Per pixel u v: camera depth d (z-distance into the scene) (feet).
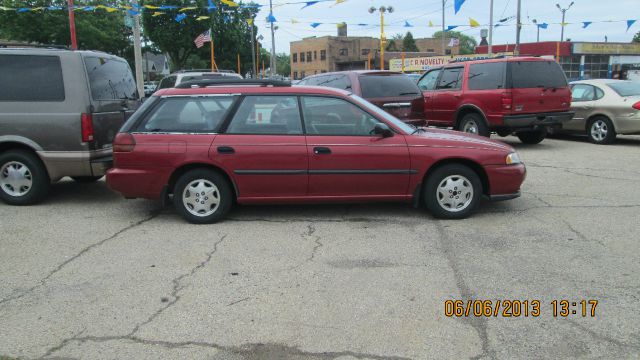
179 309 12.34
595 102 39.09
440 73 39.52
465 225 18.69
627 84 39.09
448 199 19.26
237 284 13.74
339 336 11.02
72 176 22.12
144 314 12.10
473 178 19.17
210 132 18.93
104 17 118.32
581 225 18.51
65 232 18.45
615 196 22.71
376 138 18.97
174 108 19.21
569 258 15.28
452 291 13.12
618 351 10.35
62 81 21.24
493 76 34.50
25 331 11.36
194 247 16.70
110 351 10.53
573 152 35.55
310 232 18.11
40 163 21.90
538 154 34.88
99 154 22.17
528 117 33.88
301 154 18.71
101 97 22.62
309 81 37.96
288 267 14.89
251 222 19.39
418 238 17.30
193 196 19.12
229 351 10.49
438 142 19.10
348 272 14.46
